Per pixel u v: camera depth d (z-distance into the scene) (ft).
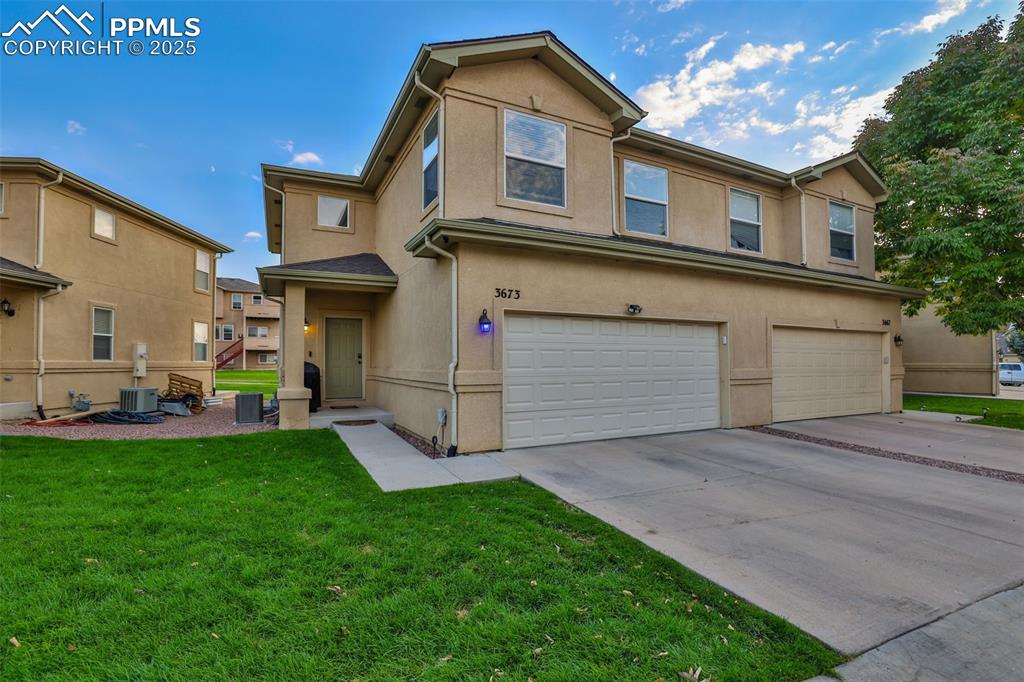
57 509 13.62
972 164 32.60
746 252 36.11
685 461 21.20
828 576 10.48
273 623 8.24
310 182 36.24
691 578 10.25
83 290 36.14
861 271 40.47
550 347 24.14
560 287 24.11
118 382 39.34
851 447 24.75
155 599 8.90
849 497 16.34
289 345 28.68
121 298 39.83
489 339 22.39
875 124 52.01
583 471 19.24
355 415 30.53
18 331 32.19
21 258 32.32
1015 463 21.58
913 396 54.08
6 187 32.53
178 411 36.91
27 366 32.07
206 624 8.20
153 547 11.21
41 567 10.06
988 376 53.16
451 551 11.32
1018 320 33.06
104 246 38.14
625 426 26.18
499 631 8.10
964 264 34.81
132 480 16.87
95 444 23.06
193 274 49.11
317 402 33.12
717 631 8.31
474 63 24.56
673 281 27.71
